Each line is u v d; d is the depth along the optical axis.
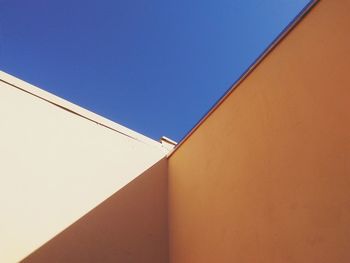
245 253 1.87
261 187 1.90
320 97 1.65
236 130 2.37
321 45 1.76
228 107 2.58
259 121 2.12
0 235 2.05
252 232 1.86
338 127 1.48
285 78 1.97
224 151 2.46
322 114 1.60
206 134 2.85
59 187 2.52
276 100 2.00
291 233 1.57
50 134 2.75
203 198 2.56
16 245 2.08
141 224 2.83
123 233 2.66
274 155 1.87
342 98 1.51
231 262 1.98
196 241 2.46
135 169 3.16
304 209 1.54
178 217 2.88
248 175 2.06
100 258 2.40
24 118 2.67
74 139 2.89
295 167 1.68
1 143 2.41
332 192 1.41
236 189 2.15
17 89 2.81
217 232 2.22
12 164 2.37
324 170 1.49
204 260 2.28
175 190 3.12
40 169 2.49
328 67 1.66
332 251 1.33
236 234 2.01
